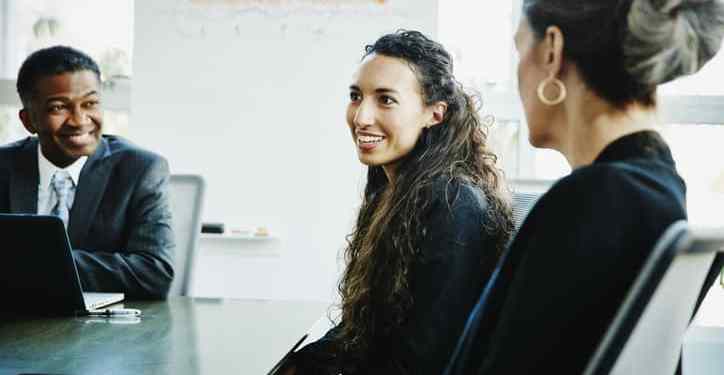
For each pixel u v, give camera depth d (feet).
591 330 2.48
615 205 2.46
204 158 10.39
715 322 10.48
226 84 10.34
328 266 10.25
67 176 7.48
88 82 7.36
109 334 4.97
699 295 3.04
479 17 10.53
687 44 2.63
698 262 2.58
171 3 10.35
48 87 7.25
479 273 4.55
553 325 2.48
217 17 10.30
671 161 2.72
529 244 2.61
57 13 11.18
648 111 2.78
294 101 10.26
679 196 2.55
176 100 10.39
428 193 4.78
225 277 10.43
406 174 5.00
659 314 2.60
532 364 2.51
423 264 4.56
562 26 2.77
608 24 2.67
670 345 2.86
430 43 5.18
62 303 5.65
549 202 2.59
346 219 10.21
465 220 4.58
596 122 2.77
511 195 5.98
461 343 2.99
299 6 10.19
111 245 7.28
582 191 2.50
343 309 5.49
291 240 10.31
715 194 10.32
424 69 5.07
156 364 4.13
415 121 5.08
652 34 2.62
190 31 10.34
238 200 10.36
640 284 2.28
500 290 2.77
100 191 7.34
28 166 7.52
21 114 7.61
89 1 11.10
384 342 4.80
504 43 10.52
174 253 7.59
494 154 5.31
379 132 5.09
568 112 2.84
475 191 4.75
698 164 10.32
